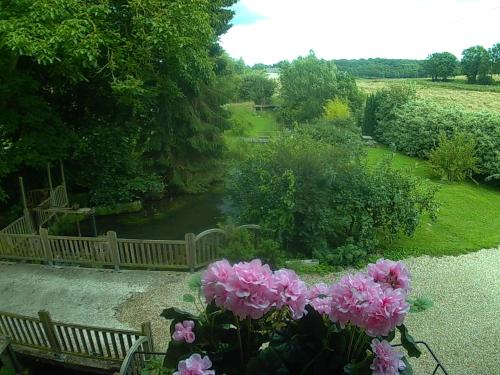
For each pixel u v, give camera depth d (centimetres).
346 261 787
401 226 867
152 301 656
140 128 1259
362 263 793
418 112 1800
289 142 865
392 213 855
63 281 720
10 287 703
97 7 805
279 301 176
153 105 1228
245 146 1414
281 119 2520
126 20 925
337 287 177
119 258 751
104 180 1177
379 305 165
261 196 838
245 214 855
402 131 1861
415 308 192
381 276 190
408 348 192
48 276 738
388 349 179
